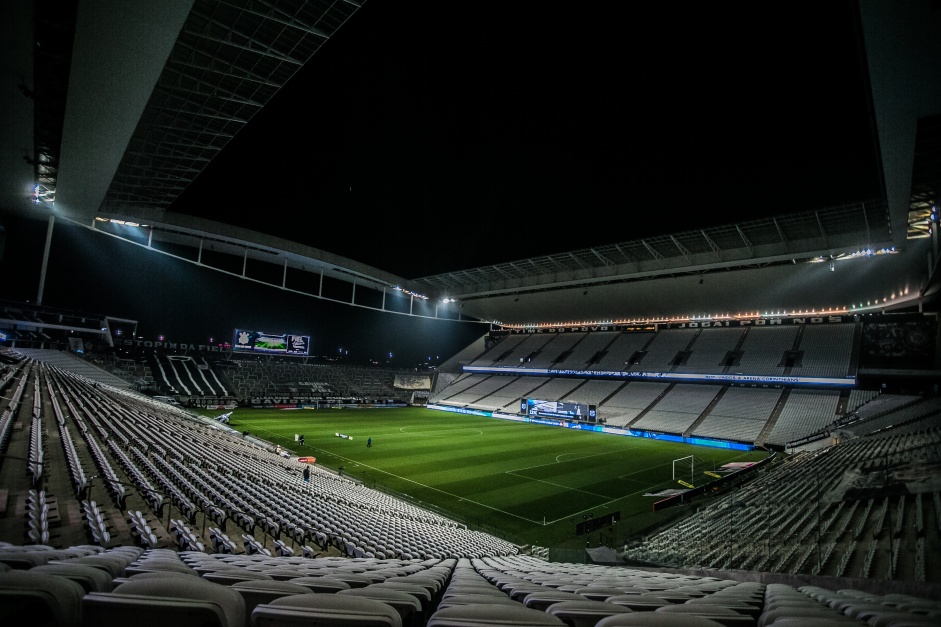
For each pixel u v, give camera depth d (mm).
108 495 11297
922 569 9750
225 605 1772
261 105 22297
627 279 51781
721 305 51688
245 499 13883
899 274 37656
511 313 69375
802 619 2135
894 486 16281
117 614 1643
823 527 13883
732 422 42031
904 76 14508
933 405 33406
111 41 15461
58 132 22828
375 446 35062
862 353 43188
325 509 14977
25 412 18359
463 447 35656
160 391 51875
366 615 1772
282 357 68938
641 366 55344
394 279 60625
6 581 1566
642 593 4203
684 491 23453
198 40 18109
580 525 18172
